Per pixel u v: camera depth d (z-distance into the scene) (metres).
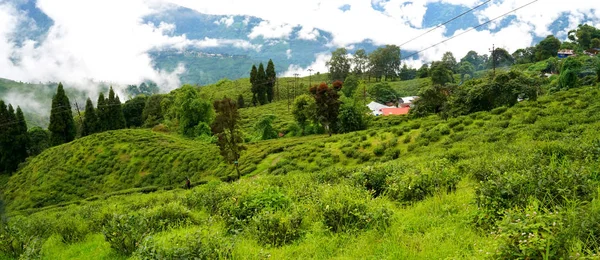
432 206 9.56
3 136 75.06
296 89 142.00
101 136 64.56
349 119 55.53
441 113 46.41
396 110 91.62
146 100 113.75
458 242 6.65
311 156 40.19
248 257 7.59
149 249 7.69
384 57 158.50
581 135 19.44
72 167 57.34
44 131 91.44
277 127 77.69
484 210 7.36
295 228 9.13
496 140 25.50
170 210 12.62
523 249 4.79
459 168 14.45
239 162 48.59
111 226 10.21
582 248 5.04
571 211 5.98
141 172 54.81
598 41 157.38
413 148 33.22
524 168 10.03
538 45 157.75
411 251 6.62
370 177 13.89
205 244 7.62
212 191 15.82
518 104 37.81
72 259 10.40
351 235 8.23
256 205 11.21
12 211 44.19
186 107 76.75
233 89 145.88
